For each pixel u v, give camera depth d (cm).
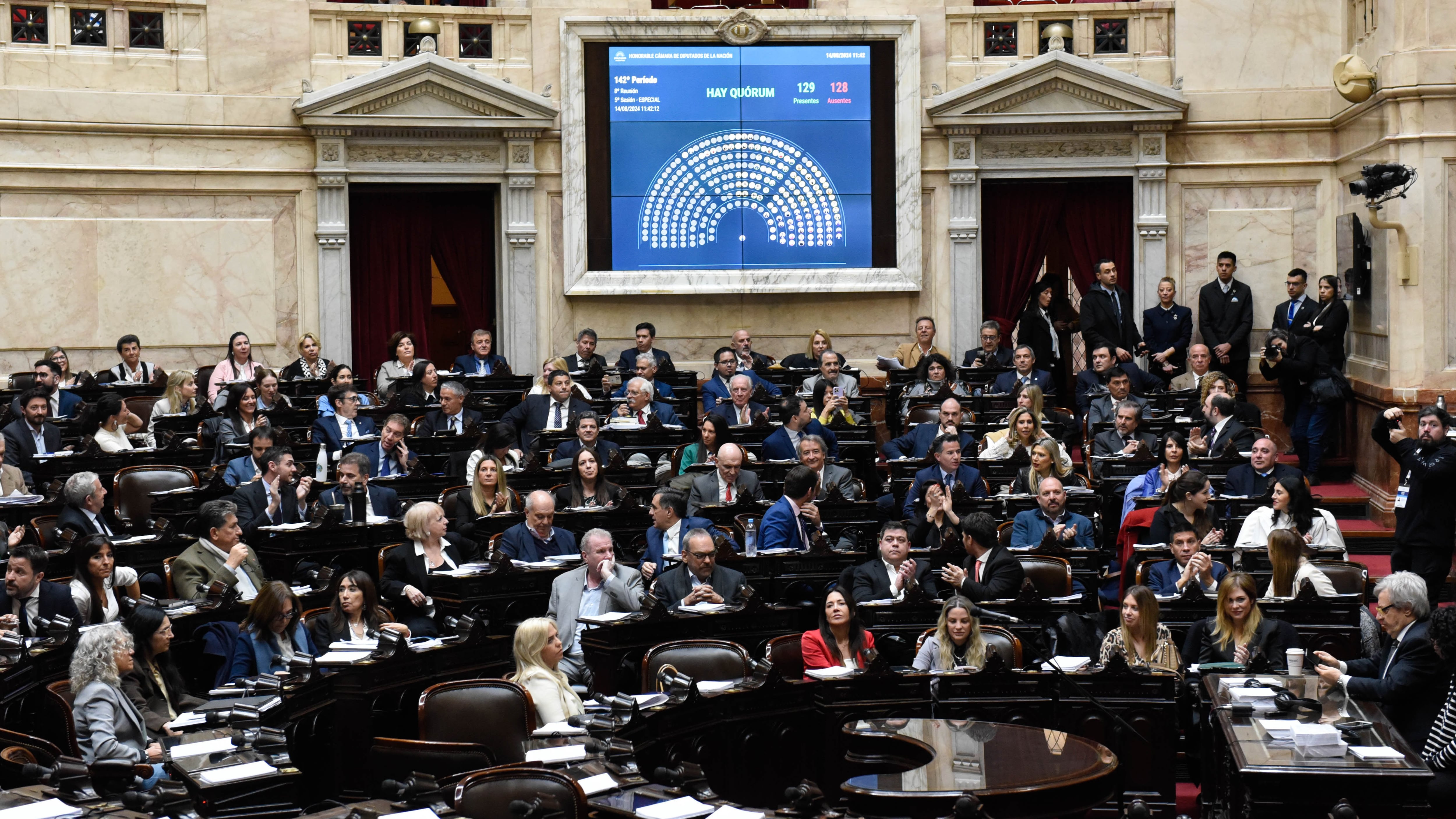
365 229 1555
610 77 1541
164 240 1477
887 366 1441
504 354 1564
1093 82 1512
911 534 1038
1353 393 1357
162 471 1115
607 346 1562
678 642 786
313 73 1512
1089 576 985
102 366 1461
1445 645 694
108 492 1138
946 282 1568
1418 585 720
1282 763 596
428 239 1571
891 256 1563
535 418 1313
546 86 1545
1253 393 1515
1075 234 1575
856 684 732
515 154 1541
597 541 890
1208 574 873
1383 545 1223
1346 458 1375
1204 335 1465
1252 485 1051
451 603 900
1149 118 1515
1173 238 1535
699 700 699
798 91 1549
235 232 1496
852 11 1555
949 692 732
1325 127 1505
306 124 1485
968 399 1332
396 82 1489
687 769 594
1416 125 1245
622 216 1551
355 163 1515
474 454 1117
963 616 791
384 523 1006
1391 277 1264
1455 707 688
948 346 1567
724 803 573
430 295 1582
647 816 552
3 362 1430
